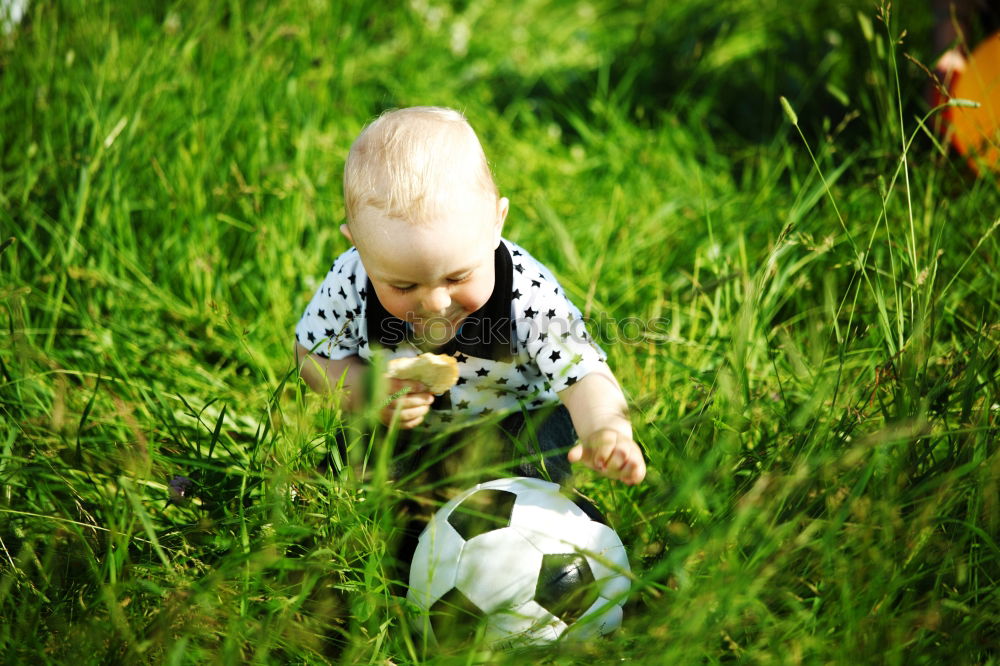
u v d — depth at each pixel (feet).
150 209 9.43
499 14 16.92
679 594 5.00
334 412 6.00
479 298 5.68
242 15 11.59
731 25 14.75
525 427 6.41
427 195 5.29
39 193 8.95
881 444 5.23
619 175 11.26
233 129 9.96
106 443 6.77
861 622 4.84
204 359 8.51
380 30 14.62
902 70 11.12
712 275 8.67
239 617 5.15
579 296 8.46
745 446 6.42
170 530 5.98
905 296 7.02
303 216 9.52
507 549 5.33
